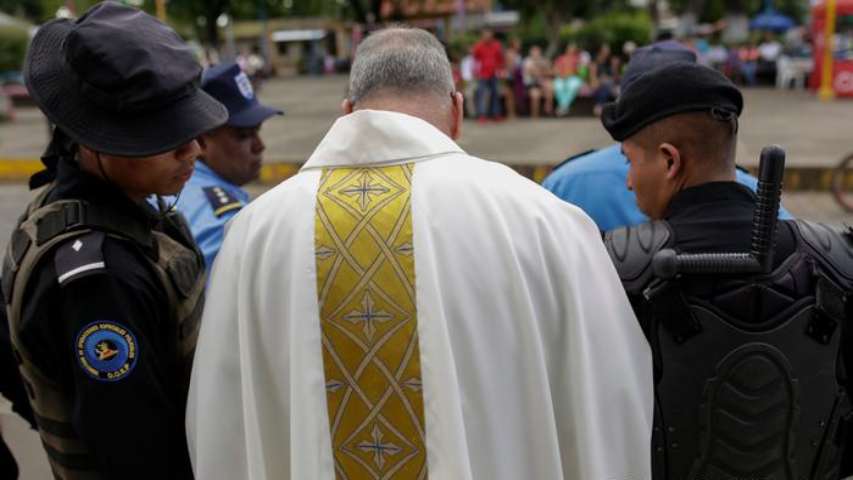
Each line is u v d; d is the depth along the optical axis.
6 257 1.34
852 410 1.42
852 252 1.39
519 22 33.44
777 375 1.32
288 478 1.25
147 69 1.24
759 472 1.36
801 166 8.13
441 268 1.17
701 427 1.35
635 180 1.55
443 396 1.14
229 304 1.24
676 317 1.33
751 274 1.32
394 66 1.34
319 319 1.17
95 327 1.22
